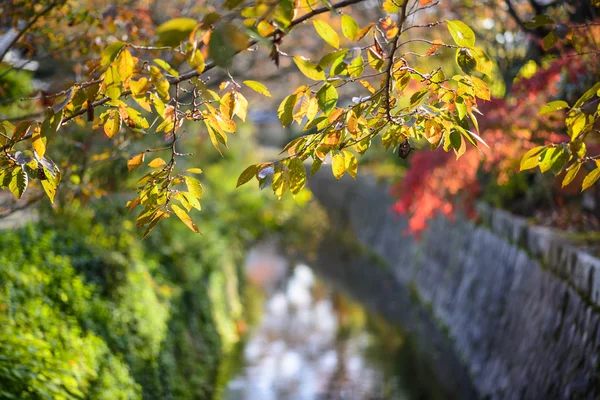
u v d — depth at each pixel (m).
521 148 8.70
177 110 3.25
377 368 13.34
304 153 3.22
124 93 3.04
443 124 3.20
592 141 9.04
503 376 10.12
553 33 3.71
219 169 21.81
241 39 2.38
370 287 21.28
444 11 10.95
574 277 8.30
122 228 10.29
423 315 17.02
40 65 10.78
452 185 11.64
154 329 9.28
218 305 14.74
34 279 7.12
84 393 6.23
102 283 8.73
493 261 12.58
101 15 6.27
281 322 16.94
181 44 2.83
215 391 11.22
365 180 27.97
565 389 7.61
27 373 5.35
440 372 12.87
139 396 7.61
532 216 11.90
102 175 9.10
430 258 18.12
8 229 8.09
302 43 13.37
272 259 26.06
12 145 3.16
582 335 7.64
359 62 2.92
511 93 9.48
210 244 15.68
